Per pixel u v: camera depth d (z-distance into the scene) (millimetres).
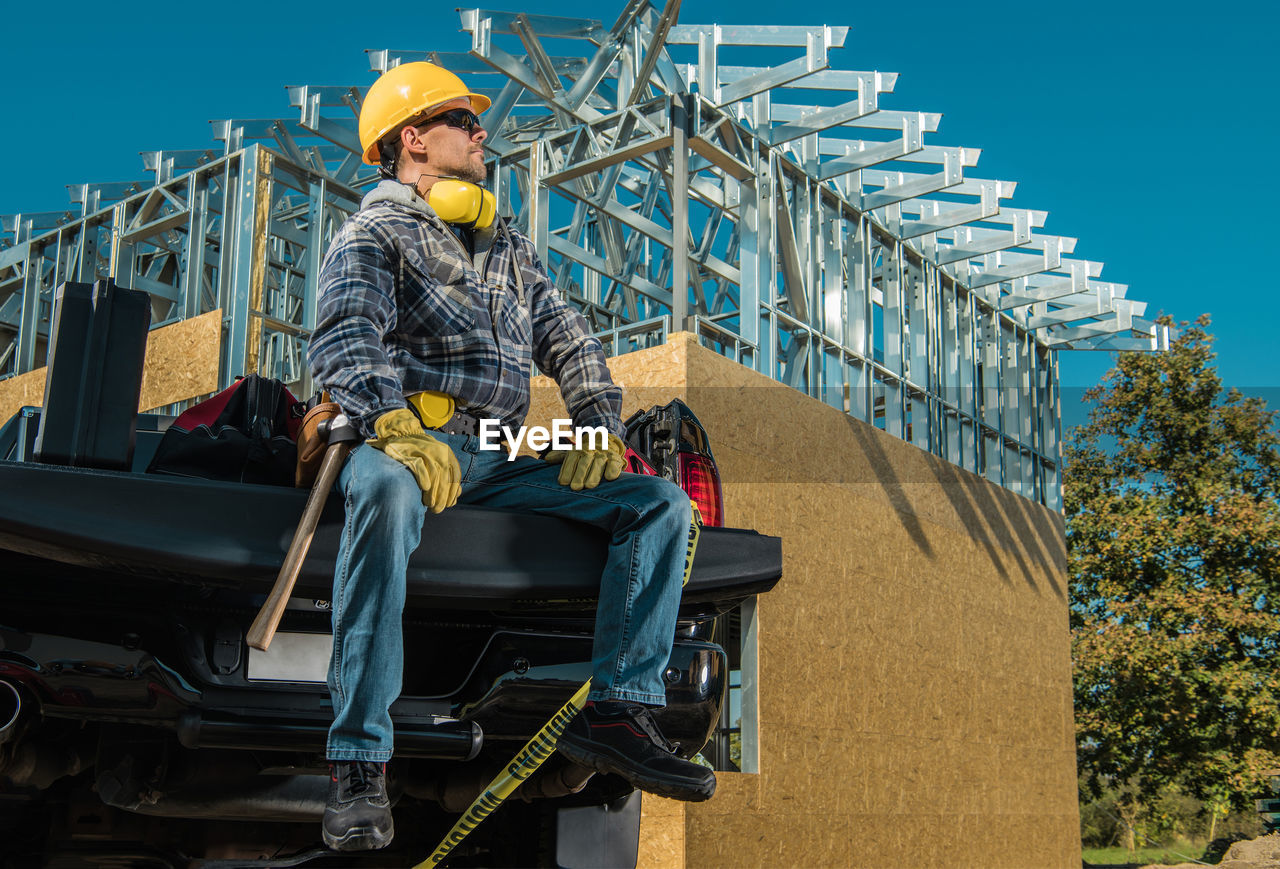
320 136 9875
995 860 9617
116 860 2529
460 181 2270
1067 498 18453
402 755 2170
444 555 2104
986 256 13195
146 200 11555
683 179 8391
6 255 13336
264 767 2281
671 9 8586
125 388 2023
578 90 9055
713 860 6332
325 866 2723
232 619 2182
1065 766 11273
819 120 9531
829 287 10898
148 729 2246
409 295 2182
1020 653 10797
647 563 2131
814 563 7902
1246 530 15953
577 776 2455
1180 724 15234
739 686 7227
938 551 9656
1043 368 15242
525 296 2395
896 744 8453
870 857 7852
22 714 2021
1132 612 15898
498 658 2318
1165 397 18141
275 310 13906
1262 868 12227
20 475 1862
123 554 1893
